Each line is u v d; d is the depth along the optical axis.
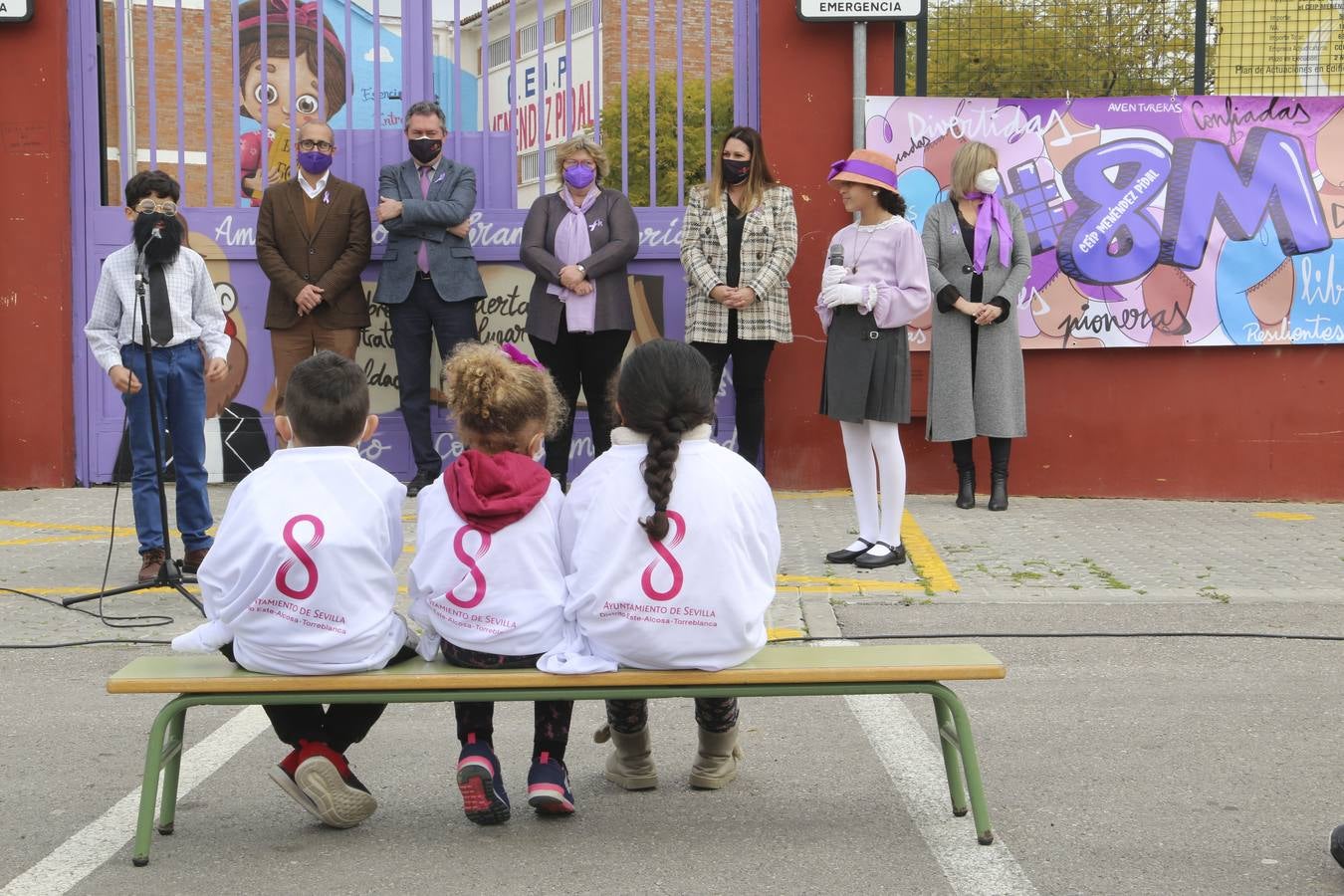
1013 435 8.44
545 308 8.49
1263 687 5.19
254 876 3.55
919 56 8.99
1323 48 8.95
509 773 4.39
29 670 5.50
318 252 8.72
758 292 8.12
